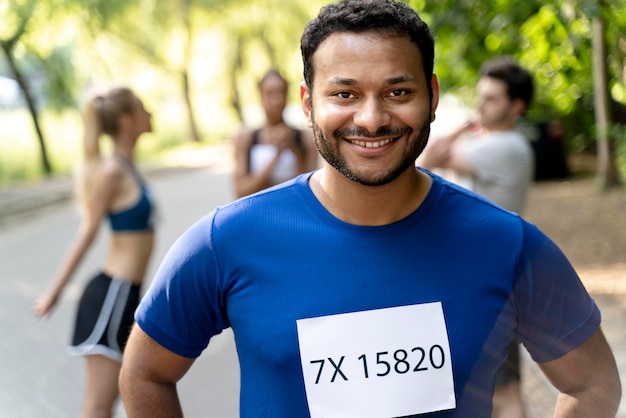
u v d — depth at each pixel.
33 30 18.02
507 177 3.25
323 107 1.59
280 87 4.50
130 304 3.48
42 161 19.77
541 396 2.87
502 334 1.65
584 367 1.75
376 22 1.56
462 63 7.08
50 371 5.41
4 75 21.19
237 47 33.16
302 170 4.57
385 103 1.57
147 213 3.61
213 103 43.59
